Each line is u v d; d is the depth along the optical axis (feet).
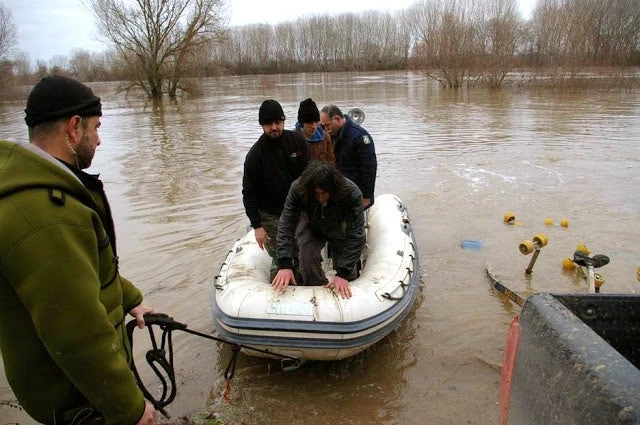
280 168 12.80
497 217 21.76
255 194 13.10
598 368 4.17
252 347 10.62
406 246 14.05
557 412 4.45
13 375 5.59
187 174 30.76
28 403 5.73
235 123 55.42
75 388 5.82
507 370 5.66
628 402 3.76
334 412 10.34
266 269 13.62
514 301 14.38
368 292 11.29
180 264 17.46
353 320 10.52
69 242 5.04
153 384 11.20
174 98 98.58
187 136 47.14
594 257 14.15
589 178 27.35
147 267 17.26
